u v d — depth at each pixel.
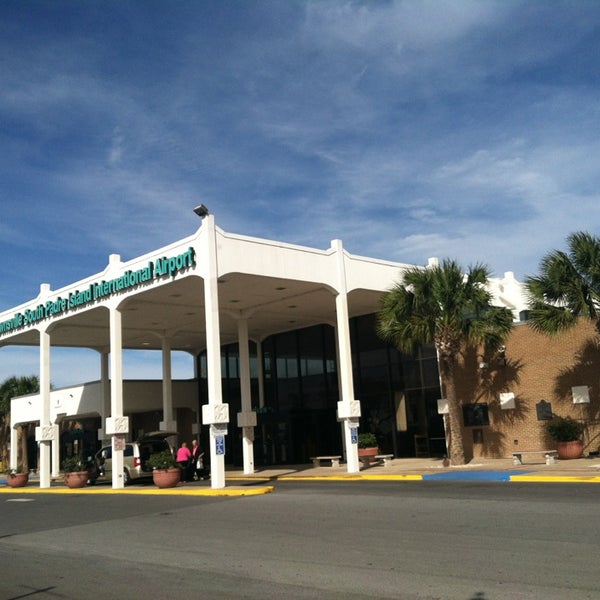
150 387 40.41
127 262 25.91
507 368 25.64
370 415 31.41
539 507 12.25
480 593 6.94
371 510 13.36
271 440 35.88
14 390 51.66
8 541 13.05
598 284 20.86
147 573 9.07
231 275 23.16
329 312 31.44
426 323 23.58
